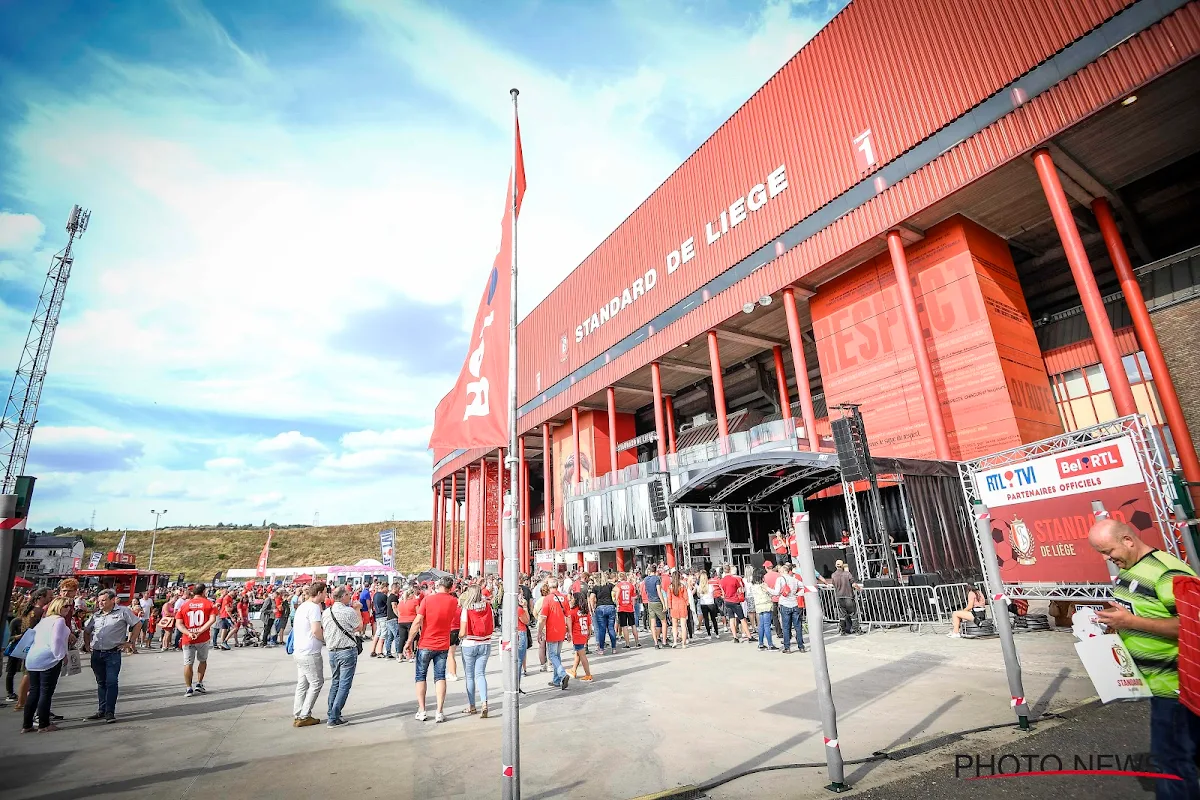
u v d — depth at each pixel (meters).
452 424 6.91
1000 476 7.57
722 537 29.72
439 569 75.88
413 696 9.76
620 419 51.00
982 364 22.33
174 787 5.15
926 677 8.48
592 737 6.41
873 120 25.03
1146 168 21.45
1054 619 11.95
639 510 37.00
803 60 28.50
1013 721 5.83
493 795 4.69
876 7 25.19
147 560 96.25
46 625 7.93
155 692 10.85
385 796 4.77
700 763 5.30
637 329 39.84
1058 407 24.09
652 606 14.59
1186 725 2.97
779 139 29.58
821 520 27.88
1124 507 6.29
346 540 108.19
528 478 69.88
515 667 4.33
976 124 21.36
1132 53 17.59
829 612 16.11
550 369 51.00
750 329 35.06
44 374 60.72
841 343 27.39
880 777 4.62
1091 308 18.12
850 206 25.72
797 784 4.61
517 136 6.80
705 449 33.62
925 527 14.79
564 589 14.62
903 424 24.50
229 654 18.75
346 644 7.76
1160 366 18.83
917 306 24.67
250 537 107.19
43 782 5.35
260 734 7.20
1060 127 19.05
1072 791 3.93
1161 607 3.12
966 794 4.09
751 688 8.62
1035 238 26.33
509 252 6.23
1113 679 3.95
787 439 29.22
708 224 34.12
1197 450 18.45
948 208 23.25
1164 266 20.66
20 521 5.21
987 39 21.17
